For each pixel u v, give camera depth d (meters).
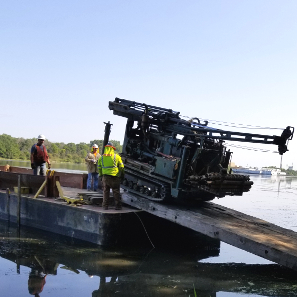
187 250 9.28
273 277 7.22
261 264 8.23
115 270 7.20
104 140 11.63
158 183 9.88
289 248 7.00
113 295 5.83
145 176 10.47
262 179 61.94
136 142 11.22
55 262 7.58
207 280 6.84
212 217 9.02
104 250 8.69
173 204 10.12
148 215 9.94
